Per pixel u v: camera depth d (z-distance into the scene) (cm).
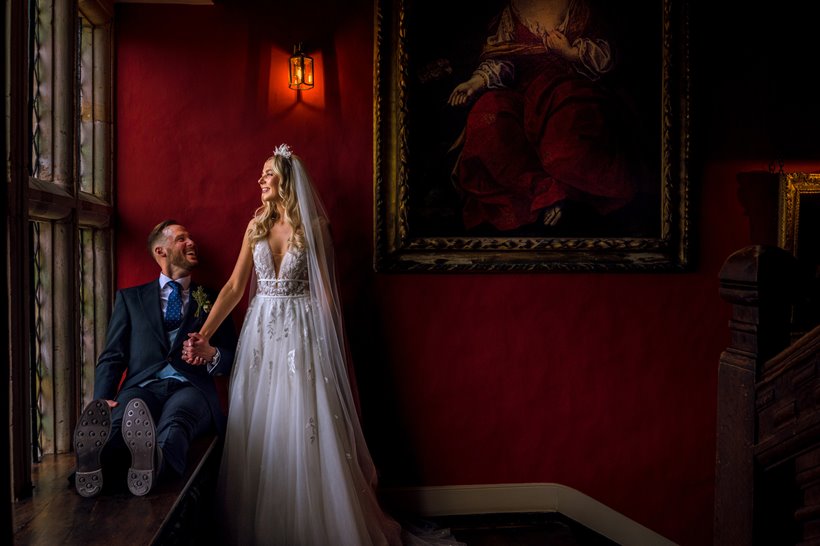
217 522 296
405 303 378
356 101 371
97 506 231
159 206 356
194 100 358
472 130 377
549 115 383
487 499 386
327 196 370
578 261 386
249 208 363
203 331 309
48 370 288
